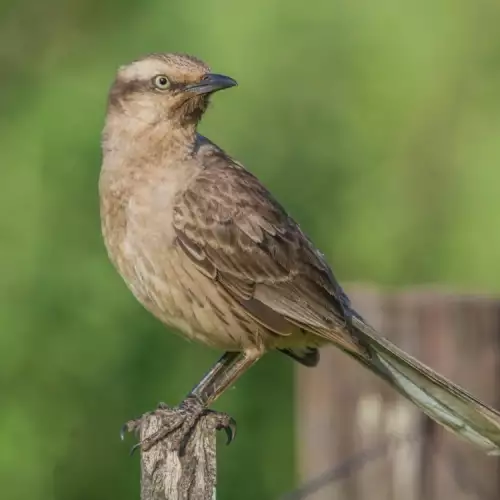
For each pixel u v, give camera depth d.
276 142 14.93
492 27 15.59
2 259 13.82
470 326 9.52
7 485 13.50
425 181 15.40
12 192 14.04
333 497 9.84
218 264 9.59
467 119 15.53
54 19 16.19
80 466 13.62
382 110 15.23
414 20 15.23
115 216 9.61
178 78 9.64
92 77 14.91
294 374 13.84
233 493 13.70
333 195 15.03
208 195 9.62
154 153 9.58
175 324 9.80
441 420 9.52
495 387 9.49
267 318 9.70
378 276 15.08
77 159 14.04
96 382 13.64
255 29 14.74
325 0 14.98
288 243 9.85
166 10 14.95
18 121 14.47
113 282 13.74
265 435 13.83
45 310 13.68
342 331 9.63
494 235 15.20
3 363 13.62
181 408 8.69
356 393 9.85
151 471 8.00
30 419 13.58
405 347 9.61
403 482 9.70
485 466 9.60
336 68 15.08
